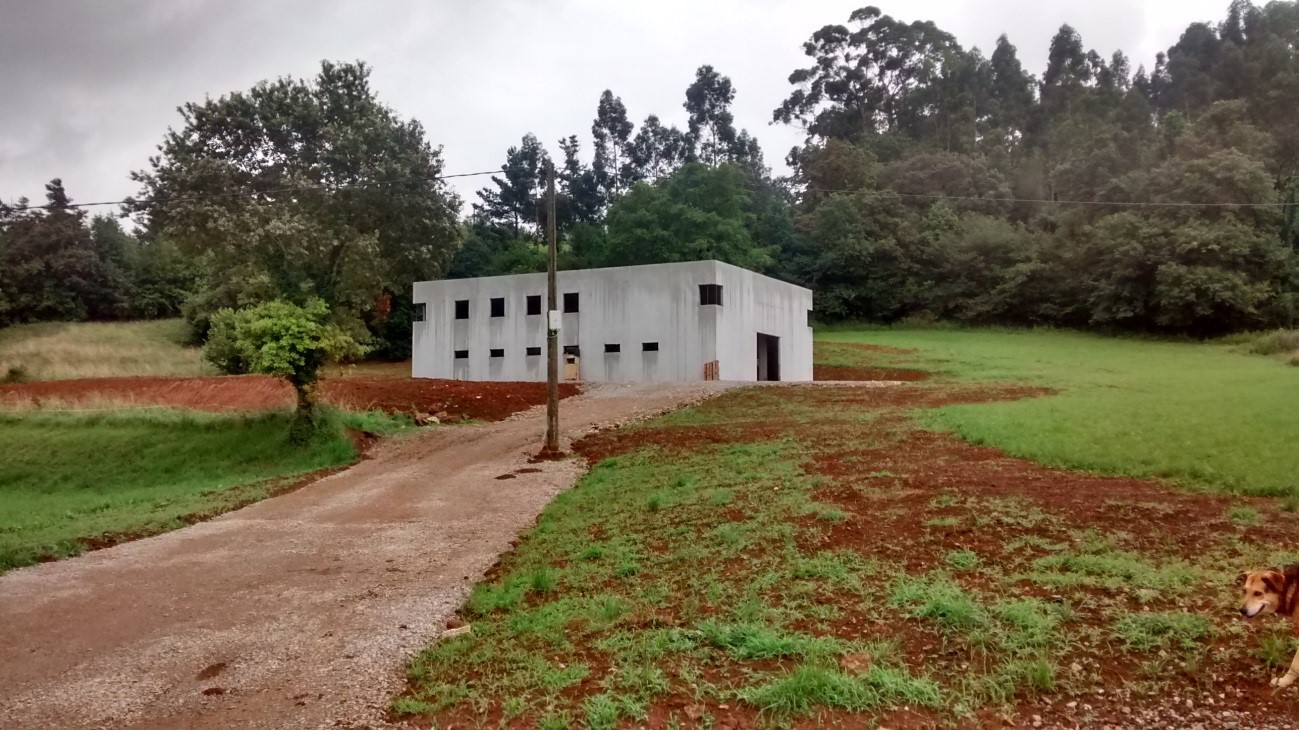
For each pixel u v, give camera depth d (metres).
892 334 60.00
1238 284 50.56
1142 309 54.66
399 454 19.89
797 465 13.91
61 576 10.45
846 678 5.74
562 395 27.83
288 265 23.00
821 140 98.00
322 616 8.30
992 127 92.38
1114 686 5.71
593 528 11.03
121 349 48.44
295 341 20.12
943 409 20.44
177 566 10.72
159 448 20.84
